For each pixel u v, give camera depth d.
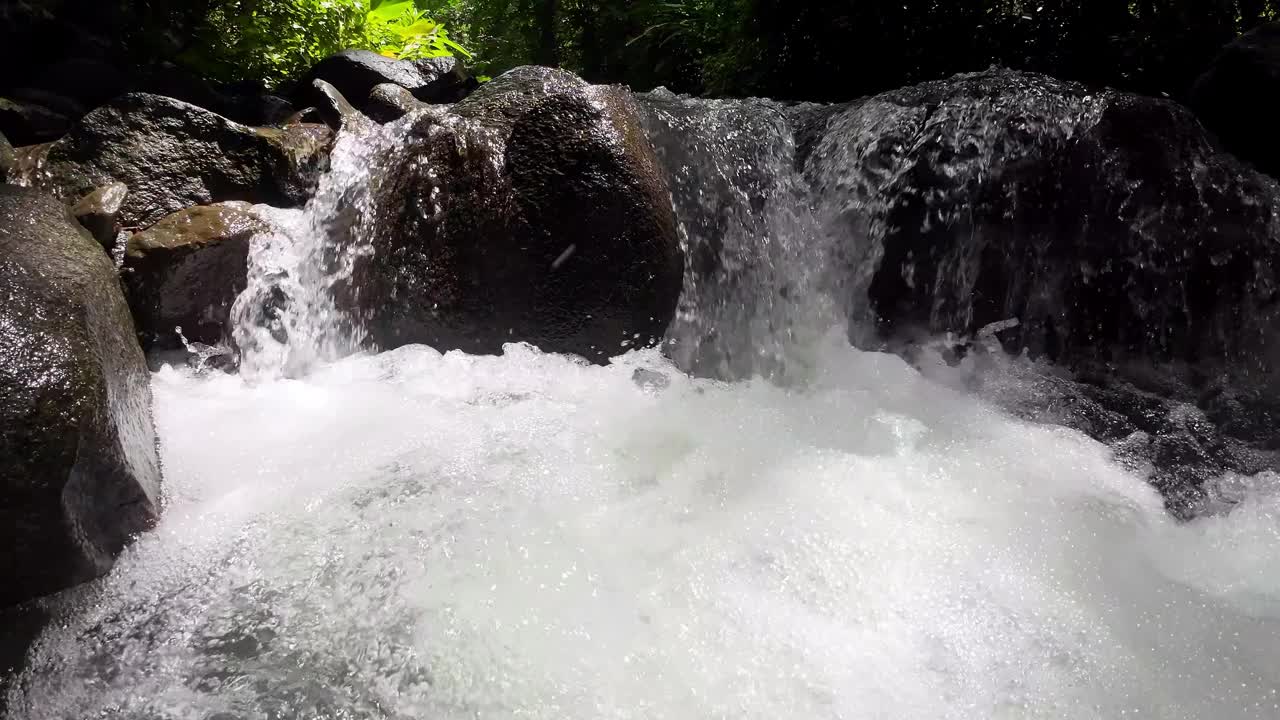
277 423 2.95
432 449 2.79
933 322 4.14
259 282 3.41
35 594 2.12
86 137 3.63
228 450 2.76
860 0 6.37
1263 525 2.71
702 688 1.90
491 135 3.60
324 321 3.52
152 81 4.79
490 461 2.73
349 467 2.68
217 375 3.28
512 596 2.14
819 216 4.28
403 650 1.98
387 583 2.18
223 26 5.48
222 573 2.24
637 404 3.25
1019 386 3.85
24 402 2.06
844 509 2.57
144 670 1.97
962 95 4.05
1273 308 4.02
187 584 2.22
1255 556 2.56
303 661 1.98
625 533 2.41
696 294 3.97
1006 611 2.18
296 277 3.50
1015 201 3.95
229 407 3.04
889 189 4.08
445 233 3.49
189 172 3.78
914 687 1.94
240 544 2.34
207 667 1.97
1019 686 1.96
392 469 2.66
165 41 5.16
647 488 2.65
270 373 3.40
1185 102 4.69
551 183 3.52
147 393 2.84
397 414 3.04
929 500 2.66
